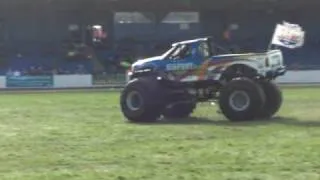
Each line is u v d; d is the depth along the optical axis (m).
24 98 64.88
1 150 23.81
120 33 119.94
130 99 36.34
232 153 21.78
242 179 16.86
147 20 120.12
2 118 39.00
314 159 20.00
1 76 98.44
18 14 117.38
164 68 37.25
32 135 29.02
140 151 22.97
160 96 36.03
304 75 99.56
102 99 60.25
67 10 117.88
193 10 120.38
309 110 42.25
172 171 18.36
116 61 115.19
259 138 26.08
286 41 38.41
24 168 19.44
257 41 121.44
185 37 121.00
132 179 17.16
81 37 119.31
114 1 116.62
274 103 36.31
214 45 37.25
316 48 121.69
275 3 120.19
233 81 34.66
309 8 122.19
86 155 22.17
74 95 70.19
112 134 29.08
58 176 17.69
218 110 40.59
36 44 118.69
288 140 25.06
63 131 30.70
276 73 36.62
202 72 36.75
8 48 117.50
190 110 38.25
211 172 18.03
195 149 23.12
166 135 28.30
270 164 19.23
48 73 105.50
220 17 121.44
